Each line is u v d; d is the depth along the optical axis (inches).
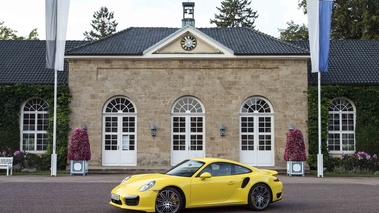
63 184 791.1
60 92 1175.6
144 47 1219.9
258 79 1183.6
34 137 1226.0
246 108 1188.5
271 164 1180.5
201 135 1182.3
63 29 989.2
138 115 1177.4
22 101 1223.5
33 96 1214.3
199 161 534.0
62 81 1218.6
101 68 1181.7
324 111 1194.6
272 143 1182.3
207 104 1179.3
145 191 484.7
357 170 1133.1
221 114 1179.3
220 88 1182.3
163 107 1179.9
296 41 1411.2
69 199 607.8
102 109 1179.3
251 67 1184.2
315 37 1019.9
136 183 501.0
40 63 1304.1
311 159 1170.0
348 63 1307.8
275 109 1179.3
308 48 1379.2
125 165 1178.0
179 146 1181.1
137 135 1175.0
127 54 1167.0
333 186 791.1
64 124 1168.8
